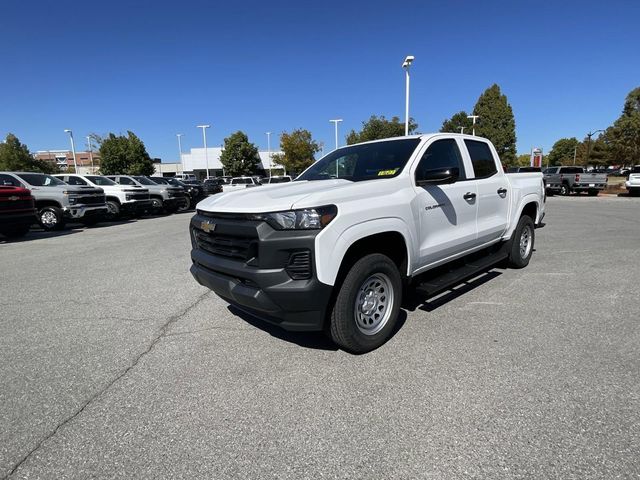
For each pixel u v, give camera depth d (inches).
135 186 681.6
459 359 127.0
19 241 422.0
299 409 103.3
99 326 165.0
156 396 111.5
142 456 88.0
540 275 221.3
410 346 136.9
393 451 87.0
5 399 111.7
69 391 115.3
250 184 1395.2
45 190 512.1
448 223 163.2
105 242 399.2
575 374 116.0
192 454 88.2
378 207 128.1
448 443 88.8
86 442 93.0
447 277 166.6
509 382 112.7
